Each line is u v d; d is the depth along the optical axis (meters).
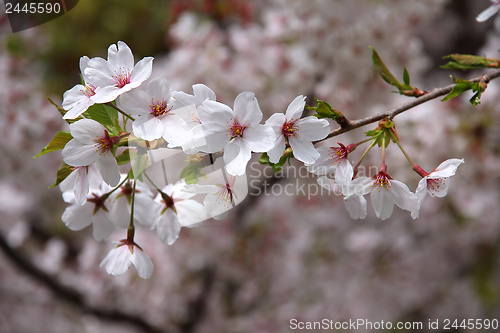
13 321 5.48
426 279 5.24
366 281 5.04
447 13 6.21
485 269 5.22
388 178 1.53
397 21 4.08
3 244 4.24
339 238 5.09
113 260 1.57
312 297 5.12
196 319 4.94
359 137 3.95
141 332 4.87
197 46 4.20
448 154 3.84
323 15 3.93
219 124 1.41
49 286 4.50
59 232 5.67
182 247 4.64
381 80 4.07
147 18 7.22
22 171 4.78
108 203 1.69
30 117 4.43
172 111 1.43
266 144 1.41
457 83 1.60
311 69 4.11
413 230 5.06
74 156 1.43
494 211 4.53
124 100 1.41
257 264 4.82
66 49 6.84
